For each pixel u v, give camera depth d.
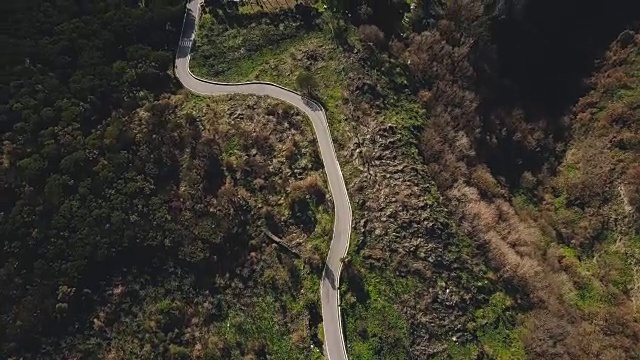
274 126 90.19
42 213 78.94
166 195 83.56
